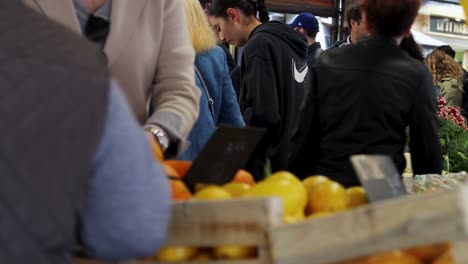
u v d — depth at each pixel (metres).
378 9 2.56
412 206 1.12
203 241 1.25
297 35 4.00
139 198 1.07
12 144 0.98
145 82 2.15
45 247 0.97
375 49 2.58
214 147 1.60
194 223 1.25
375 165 1.47
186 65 2.18
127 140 1.07
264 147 3.83
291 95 3.91
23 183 0.97
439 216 1.09
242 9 4.25
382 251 1.14
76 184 1.00
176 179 1.53
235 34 4.30
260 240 1.22
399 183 1.49
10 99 0.99
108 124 1.05
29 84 1.01
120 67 2.08
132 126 1.09
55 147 0.99
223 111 3.33
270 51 3.90
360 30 4.21
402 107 2.53
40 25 1.11
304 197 1.45
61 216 0.98
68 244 1.00
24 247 0.96
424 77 2.55
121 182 1.05
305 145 2.66
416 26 8.05
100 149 1.04
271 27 3.96
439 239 1.09
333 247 1.16
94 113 1.03
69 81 1.03
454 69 5.73
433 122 2.56
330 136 2.60
